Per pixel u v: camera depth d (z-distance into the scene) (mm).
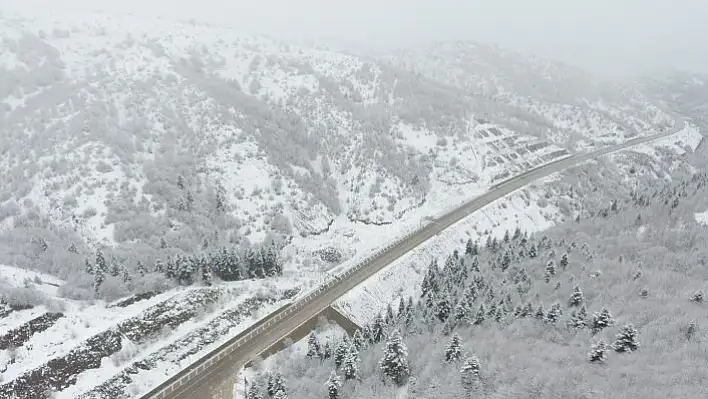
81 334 63844
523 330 62031
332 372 57406
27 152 97562
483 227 115125
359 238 107062
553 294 72375
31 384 55719
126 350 63812
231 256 84062
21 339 60594
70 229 86000
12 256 76438
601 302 66500
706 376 43000
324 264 95188
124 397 58594
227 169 106062
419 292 90875
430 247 102750
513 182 138375
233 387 61812
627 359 49062
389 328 72438
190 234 90375
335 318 78250
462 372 52656
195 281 80875
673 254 82875
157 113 112438
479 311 67625
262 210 101500
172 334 68938
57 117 106000
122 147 101312
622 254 87000
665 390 42125
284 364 66750
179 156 103688
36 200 90188
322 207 110812
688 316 55812
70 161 95812
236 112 120188
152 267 82000
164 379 62344
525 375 50562
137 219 88812
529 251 90750
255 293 80938
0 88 111125
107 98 113438
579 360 51250
